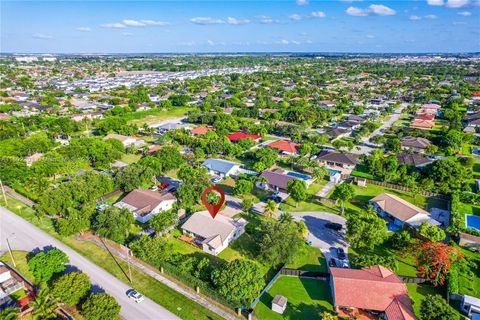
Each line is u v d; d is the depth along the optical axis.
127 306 54.75
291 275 63.19
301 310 54.62
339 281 56.03
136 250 64.88
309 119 177.38
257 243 67.50
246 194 97.19
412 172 106.38
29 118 164.75
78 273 54.94
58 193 81.00
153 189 99.81
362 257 62.84
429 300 50.19
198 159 125.56
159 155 112.38
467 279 61.53
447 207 89.88
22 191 97.44
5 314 47.38
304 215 85.50
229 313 54.03
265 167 112.44
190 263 61.44
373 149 132.00
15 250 70.00
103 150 117.44
